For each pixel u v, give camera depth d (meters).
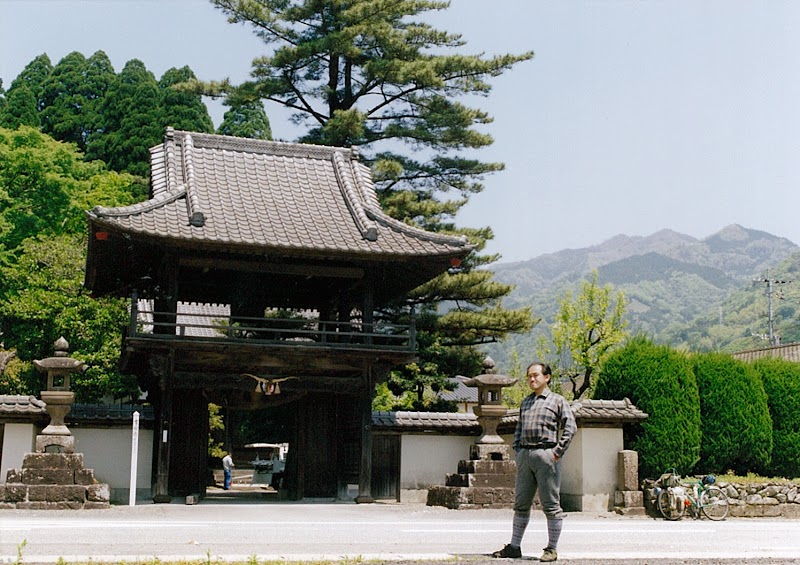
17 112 47.22
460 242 18.91
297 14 29.86
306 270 18.86
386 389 34.09
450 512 16.02
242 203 19.30
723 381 18.55
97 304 28.56
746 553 8.95
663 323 185.12
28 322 28.72
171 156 20.56
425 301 28.97
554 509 8.16
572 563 7.92
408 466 20.69
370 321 19.12
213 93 30.50
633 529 12.45
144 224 17.19
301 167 21.52
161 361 17.73
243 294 21.20
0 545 8.79
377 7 28.78
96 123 49.59
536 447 8.28
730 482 16.98
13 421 17.38
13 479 15.23
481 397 18.17
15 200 35.56
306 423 20.22
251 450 42.12
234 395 18.89
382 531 11.14
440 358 29.52
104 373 28.08
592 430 17.55
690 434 17.92
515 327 28.97
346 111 28.11
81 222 36.06
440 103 30.08
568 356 33.22
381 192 30.11
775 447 19.06
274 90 30.06
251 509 16.22
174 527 11.29
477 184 31.41
